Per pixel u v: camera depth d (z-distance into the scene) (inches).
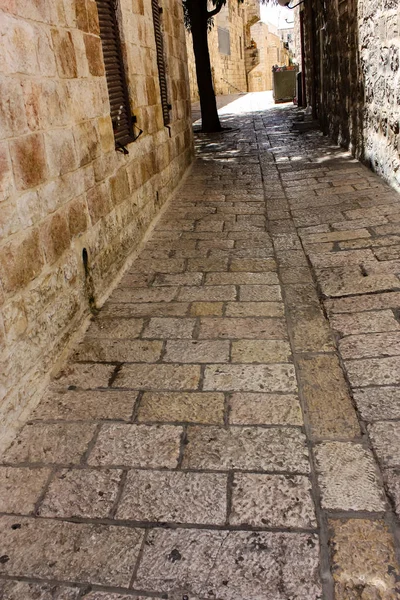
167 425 102.9
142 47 219.9
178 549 76.2
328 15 392.5
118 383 117.6
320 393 109.1
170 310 152.1
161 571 73.1
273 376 116.3
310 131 466.9
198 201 268.2
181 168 314.8
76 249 137.6
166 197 262.5
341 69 352.2
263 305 151.4
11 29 103.7
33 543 78.7
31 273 110.4
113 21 184.4
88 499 86.3
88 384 118.0
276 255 189.0
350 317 139.2
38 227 114.3
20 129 106.4
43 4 119.3
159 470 91.6
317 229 209.2
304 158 345.1
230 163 357.1
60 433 102.2
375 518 78.9
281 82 799.7
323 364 119.3
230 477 89.0
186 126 344.8
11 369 101.7
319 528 78.0
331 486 85.4
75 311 137.3
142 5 221.5
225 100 1000.2
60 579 72.9
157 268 185.3
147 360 126.3
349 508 81.0
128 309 154.2
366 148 294.2
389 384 109.2
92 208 150.2
